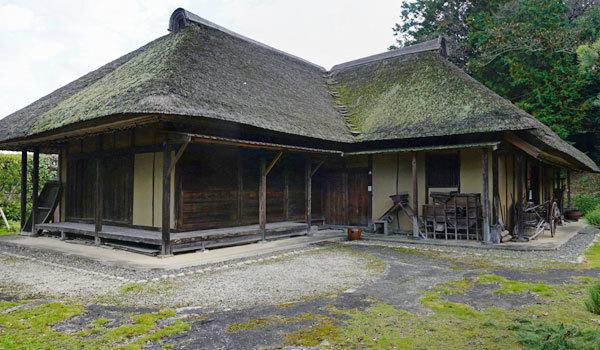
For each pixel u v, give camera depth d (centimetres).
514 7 1861
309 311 400
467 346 308
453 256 742
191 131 762
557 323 358
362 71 1411
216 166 875
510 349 301
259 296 460
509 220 1035
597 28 1781
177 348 306
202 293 472
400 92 1156
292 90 1129
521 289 485
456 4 2256
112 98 712
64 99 998
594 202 1752
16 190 1291
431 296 456
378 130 1048
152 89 663
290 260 697
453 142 952
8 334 332
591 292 401
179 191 791
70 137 886
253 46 1224
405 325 357
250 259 703
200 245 753
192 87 739
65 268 611
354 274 582
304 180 1155
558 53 1792
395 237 997
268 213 1028
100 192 820
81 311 397
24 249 797
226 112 739
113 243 817
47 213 1017
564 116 1772
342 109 1257
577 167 1508
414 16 2445
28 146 1023
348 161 1179
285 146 831
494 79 2047
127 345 310
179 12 1088
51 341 317
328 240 948
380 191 1110
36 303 427
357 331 341
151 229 812
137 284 509
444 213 930
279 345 312
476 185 949
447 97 1012
